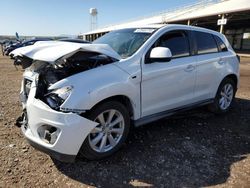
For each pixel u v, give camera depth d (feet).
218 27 120.37
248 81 32.14
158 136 14.30
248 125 16.40
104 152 11.63
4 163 11.35
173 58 14.26
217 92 17.51
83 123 10.39
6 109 18.99
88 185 10.03
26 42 73.77
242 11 69.46
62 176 10.55
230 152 12.82
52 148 10.27
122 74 11.74
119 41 14.46
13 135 14.21
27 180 10.25
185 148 13.03
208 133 14.96
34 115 10.65
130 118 12.78
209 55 16.49
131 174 10.77
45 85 10.91
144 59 12.74
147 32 14.10
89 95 10.45
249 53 83.20
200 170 11.16
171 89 14.08
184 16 97.35
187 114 17.95
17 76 36.94
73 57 11.26
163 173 10.88
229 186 10.12
